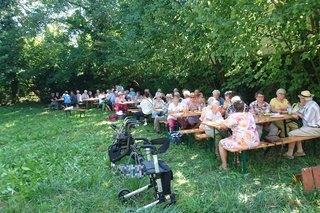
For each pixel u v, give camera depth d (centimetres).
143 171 441
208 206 400
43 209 421
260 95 730
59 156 686
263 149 667
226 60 1028
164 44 1184
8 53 2228
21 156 708
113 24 2106
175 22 1077
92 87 2428
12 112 1948
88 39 2270
